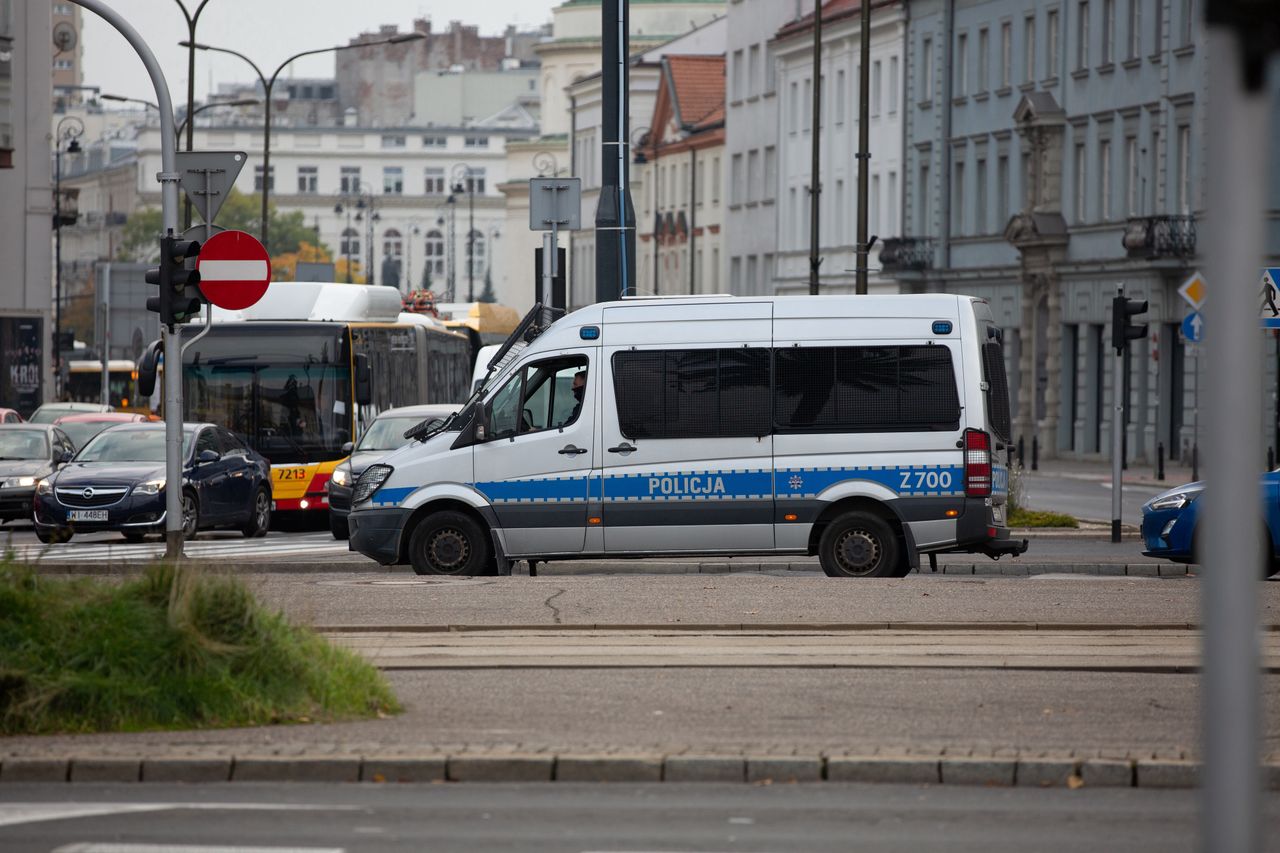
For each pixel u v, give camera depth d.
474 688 21.95
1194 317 59.34
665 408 35.06
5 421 75.31
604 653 25.16
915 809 16.42
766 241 165.50
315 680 20.08
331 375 57.69
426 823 15.83
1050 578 34.88
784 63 159.62
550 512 35.34
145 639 19.64
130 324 101.75
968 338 34.78
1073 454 112.19
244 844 15.00
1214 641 8.64
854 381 34.75
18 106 103.56
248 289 34.59
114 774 17.62
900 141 135.00
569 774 17.62
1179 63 100.50
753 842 15.17
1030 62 117.81
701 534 35.00
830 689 21.88
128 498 49.44
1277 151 92.12
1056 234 112.06
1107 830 15.60
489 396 35.62
